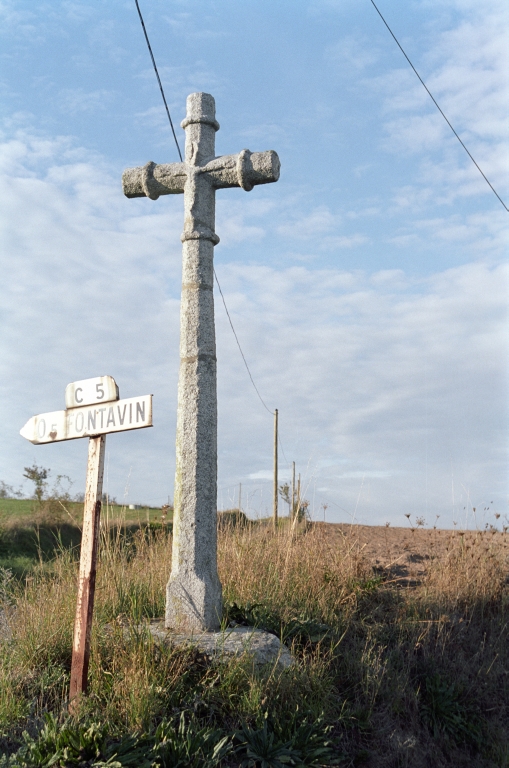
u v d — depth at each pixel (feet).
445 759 18.06
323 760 14.55
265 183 21.70
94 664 16.49
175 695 15.24
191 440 20.08
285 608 22.21
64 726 13.30
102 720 14.29
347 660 20.02
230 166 21.47
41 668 17.08
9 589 23.06
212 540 19.71
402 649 22.31
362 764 16.10
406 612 25.04
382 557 33.19
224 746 13.93
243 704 15.38
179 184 22.34
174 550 19.66
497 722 20.17
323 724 16.11
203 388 20.42
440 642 22.84
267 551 27.25
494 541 35.73
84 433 16.74
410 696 19.61
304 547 28.55
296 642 20.08
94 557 15.79
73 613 19.57
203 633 18.43
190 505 19.66
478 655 22.81
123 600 21.66
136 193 23.18
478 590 27.20
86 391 16.90
